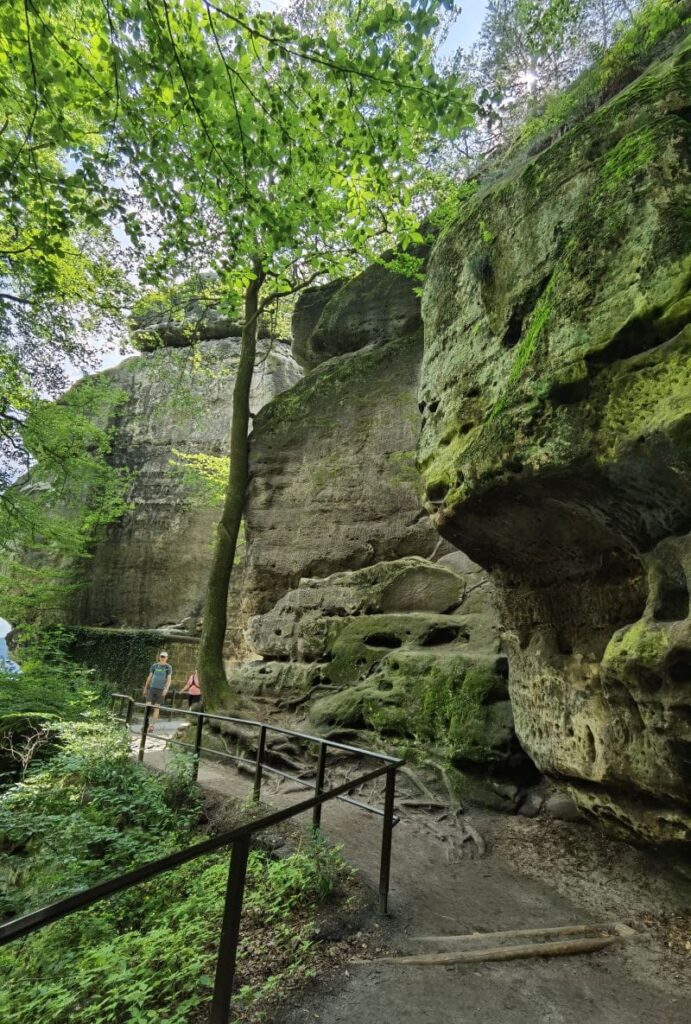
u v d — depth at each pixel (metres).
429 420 5.58
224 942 2.39
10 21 4.51
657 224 3.17
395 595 9.04
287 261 7.39
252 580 11.19
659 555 3.29
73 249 10.68
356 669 8.59
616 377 3.23
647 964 3.28
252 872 4.42
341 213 6.73
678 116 3.53
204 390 23.52
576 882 4.43
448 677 7.02
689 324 2.96
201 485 20.39
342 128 5.24
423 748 6.79
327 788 6.82
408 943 3.52
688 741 3.02
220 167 5.63
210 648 10.47
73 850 5.28
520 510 4.11
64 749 7.32
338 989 3.04
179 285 13.83
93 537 21.17
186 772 6.63
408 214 6.62
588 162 4.11
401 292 11.67
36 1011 3.12
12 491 12.27
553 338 3.60
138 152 5.53
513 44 8.33
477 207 5.50
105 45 4.68
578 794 4.50
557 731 4.62
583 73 5.77
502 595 5.38
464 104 4.71
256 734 8.41
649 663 3.09
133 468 22.95
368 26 4.27
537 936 3.56
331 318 12.46
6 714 9.48
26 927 1.51
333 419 11.22
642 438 2.99
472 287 5.26
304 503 10.95
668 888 3.98
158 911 4.33
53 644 16.59
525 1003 2.93
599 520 3.67
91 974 3.24
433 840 5.36
